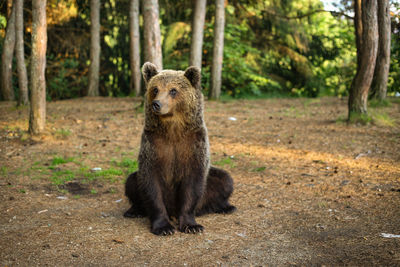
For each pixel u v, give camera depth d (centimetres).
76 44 2186
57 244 396
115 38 2209
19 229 434
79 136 959
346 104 1480
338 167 701
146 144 431
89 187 610
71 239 410
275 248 391
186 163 434
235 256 374
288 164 736
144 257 372
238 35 2098
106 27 2208
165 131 423
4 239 406
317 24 2256
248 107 1485
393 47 1484
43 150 819
